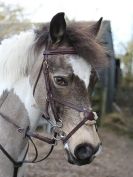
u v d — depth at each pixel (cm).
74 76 282
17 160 317
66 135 283
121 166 812
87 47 285
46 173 654
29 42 311
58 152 814
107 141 1112
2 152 310
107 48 319
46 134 956
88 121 279
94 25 310
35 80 303
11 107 315
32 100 311
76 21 313
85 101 283
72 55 286
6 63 314
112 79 1411
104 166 788
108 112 1433
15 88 315
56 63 287
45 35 307
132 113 1449
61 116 287
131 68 1681
